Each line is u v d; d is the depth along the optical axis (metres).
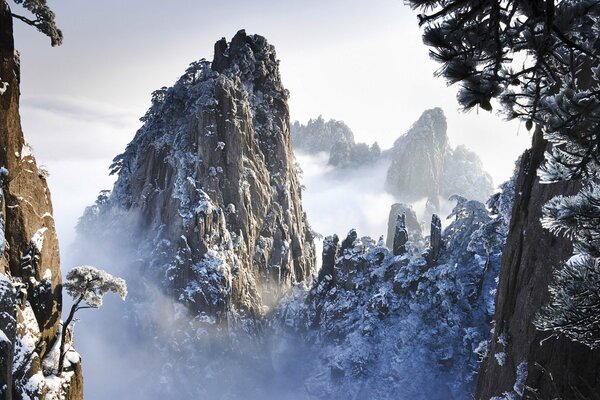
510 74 8.59
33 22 33.41
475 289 109.38
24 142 35.78
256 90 167.50
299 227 165.75
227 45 172.00
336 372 112.38
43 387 30.20
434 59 8.42
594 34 8.57
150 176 141.88
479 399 39.41
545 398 24.88
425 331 108.81
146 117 157.12
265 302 141.50
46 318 34.38
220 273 124.19
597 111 8.97
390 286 120.31
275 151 161.62
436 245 118.25
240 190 141.00
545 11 7.77
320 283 136.62
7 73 33.12
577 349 23.62
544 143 32.88
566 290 10.52
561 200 11.05
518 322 31.30
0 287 26.14
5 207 33.06
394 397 102.31
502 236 102.06
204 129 139.75
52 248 36.47
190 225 127.12
